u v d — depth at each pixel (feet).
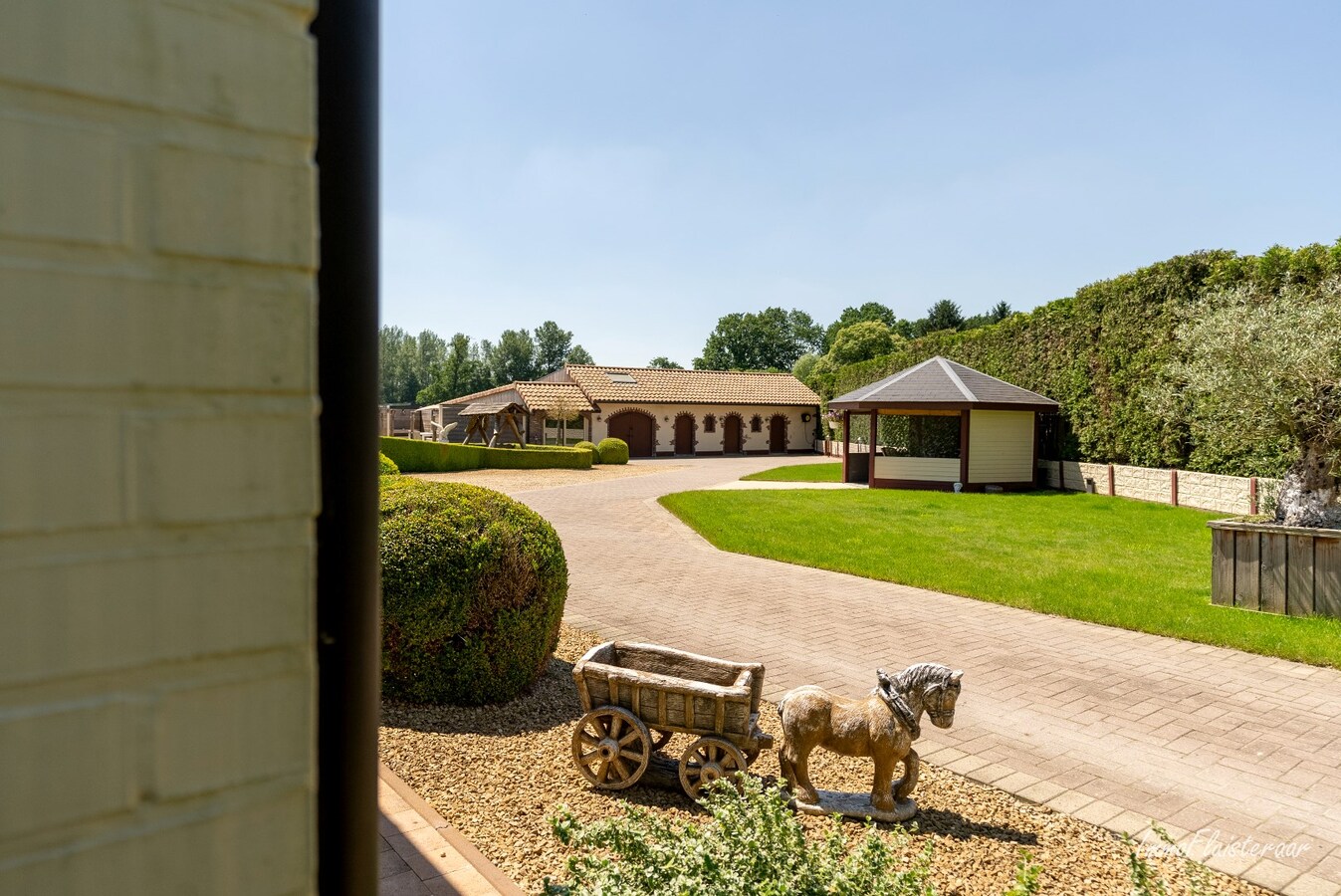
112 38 2.17
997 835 12.76
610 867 8.15
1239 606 27.12
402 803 12.90
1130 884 11.37
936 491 66.54
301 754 2.61
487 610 17.40
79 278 2.13
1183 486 54.85
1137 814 13.65
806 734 13.17
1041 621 26.32
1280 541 26.21
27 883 2.09
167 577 2.31
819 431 139.13
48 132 2.08
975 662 22.06
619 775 13.88
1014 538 42.27
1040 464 71.31
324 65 3.80
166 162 2.27
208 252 2.35
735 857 8.30
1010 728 17.48
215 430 2.39
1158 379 51.98
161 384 2.27
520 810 13.03
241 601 2.46
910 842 12.42
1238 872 11.93
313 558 2.63
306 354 2.58
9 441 2.03
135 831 2.27
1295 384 28.94
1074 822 13.30
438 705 17.54
